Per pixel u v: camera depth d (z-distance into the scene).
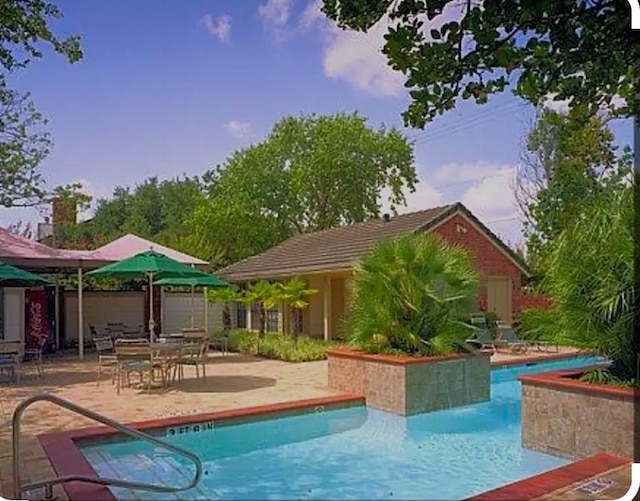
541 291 9.30
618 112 4.38
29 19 15.90
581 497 5.41
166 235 42.50
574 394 7.48
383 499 6.37
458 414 10.55
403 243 11.62
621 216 7.74
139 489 6.41
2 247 18.05
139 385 12.43
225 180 39.31
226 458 8.02
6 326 18.84
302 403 10.24
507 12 3.86
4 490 5.95
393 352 11.27
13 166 22.34
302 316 24.62
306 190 38.41
